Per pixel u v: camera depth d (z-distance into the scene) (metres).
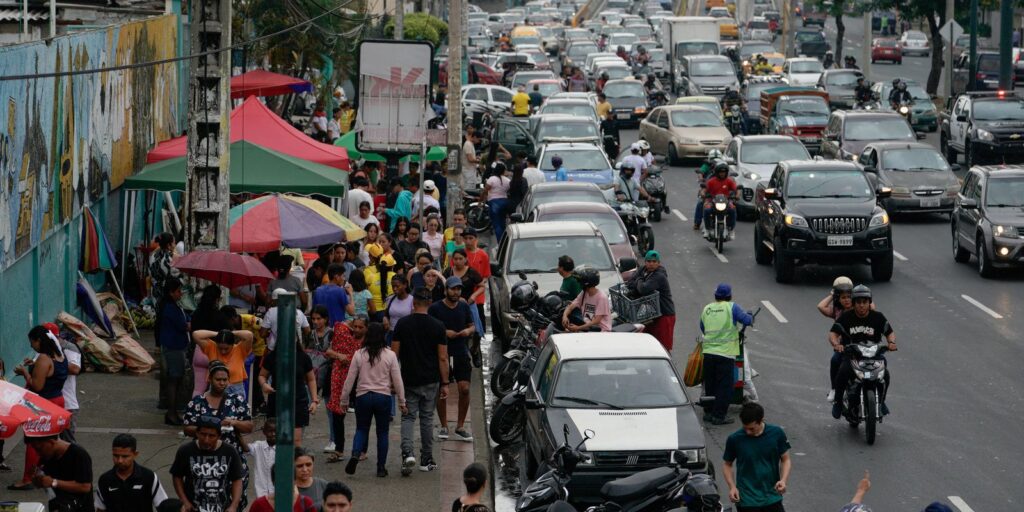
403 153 40.81
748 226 51.16
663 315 28.62
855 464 23.28
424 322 22.23
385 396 21.84
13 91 24.91
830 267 43.38
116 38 34.16
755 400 26.77
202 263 24.17
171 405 24.31
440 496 21.16
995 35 125.06
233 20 51.34
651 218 51.81
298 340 21.62
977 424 25.73
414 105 40.50
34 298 26.88
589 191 42.19
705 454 20.58
